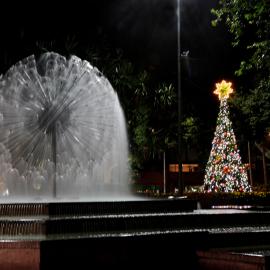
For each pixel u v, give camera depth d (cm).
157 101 2552
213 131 2995
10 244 830
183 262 952
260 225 1176
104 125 1599
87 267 856
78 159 1636
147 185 3238
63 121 1484
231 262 895
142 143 2517
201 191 2267
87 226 948
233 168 2205
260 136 2891
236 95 2703
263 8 1761
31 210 1013
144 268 912
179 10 2291
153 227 1025
